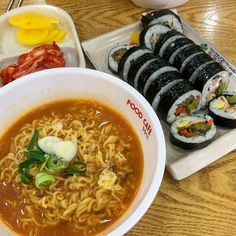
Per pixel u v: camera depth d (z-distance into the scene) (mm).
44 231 187
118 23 327
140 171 197
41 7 320
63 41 312
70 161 195
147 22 313
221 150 242
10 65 292
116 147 210
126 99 205
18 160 205
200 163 235
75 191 199
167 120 272
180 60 290
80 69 209
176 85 270
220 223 216
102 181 197
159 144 180
